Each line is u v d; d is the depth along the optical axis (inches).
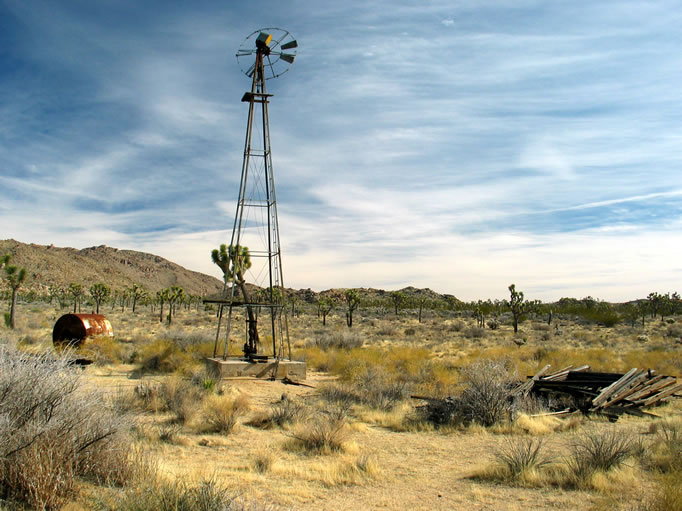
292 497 309.7
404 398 682.8
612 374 715.4
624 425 554.6
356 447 442.0
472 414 557.3
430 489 338.6
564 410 605.6
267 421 532.4
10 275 1736.0
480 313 3373.5
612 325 3122.5
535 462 382.0
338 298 7130.9
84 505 248.1
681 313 3622.0
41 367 300.4
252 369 850.1
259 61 953.5
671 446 397.1
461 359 1182.9
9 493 245.3
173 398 573.6
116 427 302.7
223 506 241.4
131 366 966.4
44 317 2596.0
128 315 3555.6
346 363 960.9
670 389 698.8
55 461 261.6
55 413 285.1
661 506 280.8
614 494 316.5
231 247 937.5
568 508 299.0
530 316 3848.4
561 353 1279.5
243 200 930.7
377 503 308.7
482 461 412.2
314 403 658.2
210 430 488.4
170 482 284.2
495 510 297.6
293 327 2603.3
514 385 633.0
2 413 267.4
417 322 3467.0
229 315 913.5
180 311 4451.3
